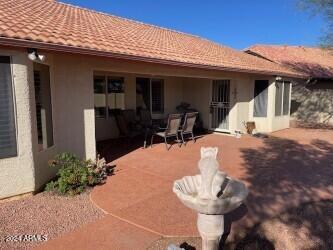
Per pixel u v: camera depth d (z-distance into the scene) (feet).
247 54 58.39
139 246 12.88
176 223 14.98
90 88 24.98
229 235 13.88
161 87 46.98
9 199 17.97
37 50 18.70
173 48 35.06
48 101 21.59
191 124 37.04
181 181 12.41
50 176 21.68
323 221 15.40
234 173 24.08
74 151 24.35
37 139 19.51
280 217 15.84
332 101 58.65
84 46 21.07
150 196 18.76
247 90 45.37
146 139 37.09
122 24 42.04
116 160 28.12
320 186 20.85
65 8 38.73
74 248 12.71
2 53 16.94
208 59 35.55
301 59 65.16
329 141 38.63
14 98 17.66
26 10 27.30
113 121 40.40
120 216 15.81
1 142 17.40
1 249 12.64
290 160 28.45
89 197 18.66
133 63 28.45
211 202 10.12
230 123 43.70
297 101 61.16
